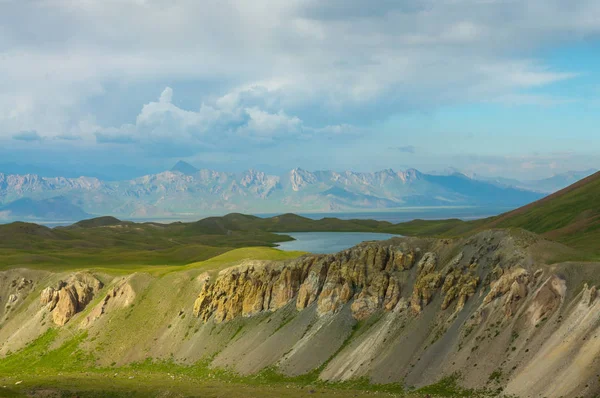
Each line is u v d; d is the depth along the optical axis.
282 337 157.25
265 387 130.88
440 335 129.25
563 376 97.38
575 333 103.81
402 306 145.12
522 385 101.44
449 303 136.50
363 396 112.75
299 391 122.69
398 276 156.25
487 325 121.69
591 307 106.62
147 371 165.12
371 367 130.12
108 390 132.50
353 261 167.38
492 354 113.88
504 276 128.50
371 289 155.12
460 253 149.75
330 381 131.25
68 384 139.88
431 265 151.38
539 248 134.88
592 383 92.25
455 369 116.19
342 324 151.50
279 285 175.50
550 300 115.75
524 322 116.12
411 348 130.38
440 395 109.31
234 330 172.12
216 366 157.00
